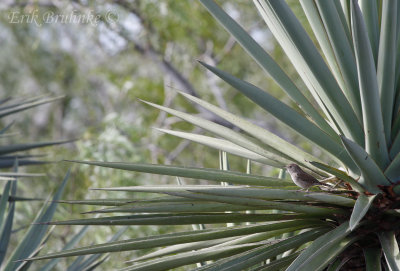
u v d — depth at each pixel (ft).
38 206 20.22
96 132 23.59
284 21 9.18
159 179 22.39
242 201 9.05
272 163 10.01
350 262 9.40
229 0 25.62
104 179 19.31
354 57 9.55
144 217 9.36
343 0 9.66
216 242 9.72
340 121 9.50
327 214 9.36
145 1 24.67
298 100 9.59
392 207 9.24
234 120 9.84
